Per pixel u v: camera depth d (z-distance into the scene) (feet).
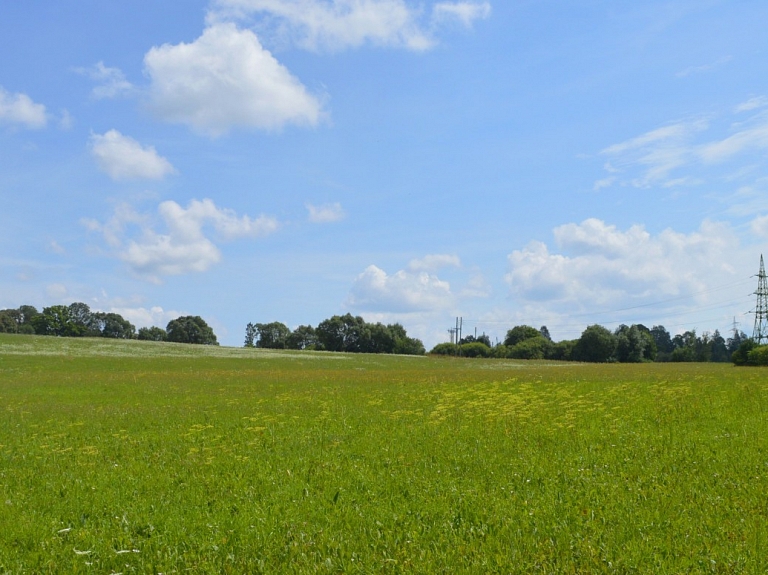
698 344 506.07
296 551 28.50
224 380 153.69
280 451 53.62
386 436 59.88
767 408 67.41
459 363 276.41
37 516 35.35
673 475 39.83
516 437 56.29
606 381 117.60
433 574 25.46
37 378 158.20
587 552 27.02
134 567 27.81
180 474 45.50
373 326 553.64
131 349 281.33
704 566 25.29
